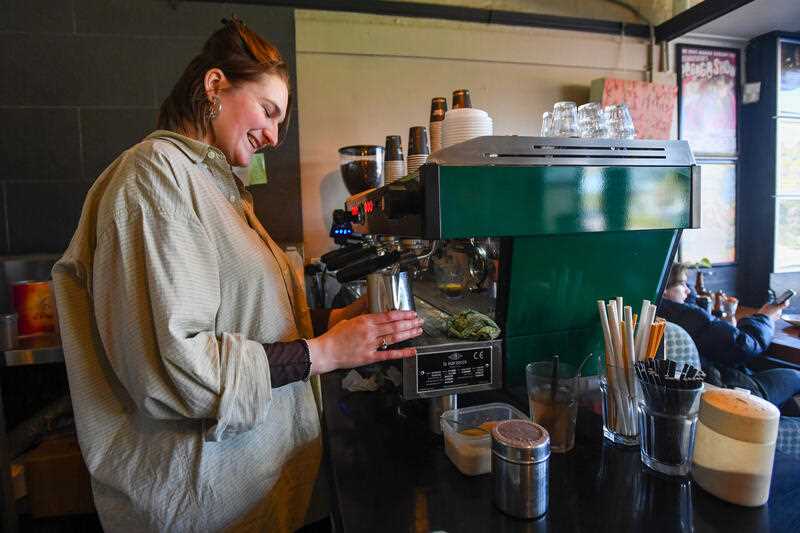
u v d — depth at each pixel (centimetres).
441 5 231
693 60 264
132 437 78
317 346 79
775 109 261
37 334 158
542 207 86
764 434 67
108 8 198
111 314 71
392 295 91
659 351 91
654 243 100
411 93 234
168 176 72
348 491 75
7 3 191
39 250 201
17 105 195
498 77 243
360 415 103
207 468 78
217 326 81
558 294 95
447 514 69
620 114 107
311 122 225
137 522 79
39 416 182
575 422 87
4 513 153
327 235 230
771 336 199
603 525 66
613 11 254
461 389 89
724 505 70
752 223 275
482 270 110
